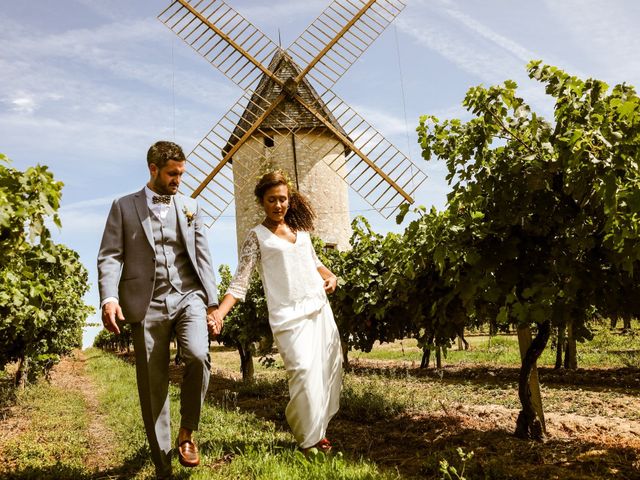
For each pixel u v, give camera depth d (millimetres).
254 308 12766
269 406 8094
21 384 11562
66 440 5508
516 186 4578
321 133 19781
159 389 3484
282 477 3242
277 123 19766
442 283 5895
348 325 9859
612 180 3672
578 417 6785
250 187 19812
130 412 7027
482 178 4684
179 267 3613
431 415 6699
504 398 8875
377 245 9531
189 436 3420
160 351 3494
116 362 23688
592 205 4141
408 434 5629
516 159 4555
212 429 5324
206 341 3486
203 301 3666
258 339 13156
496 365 16094
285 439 4691
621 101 3881
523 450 4762
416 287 6285
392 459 4688
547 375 12547
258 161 19828
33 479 3826
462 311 6012
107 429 6352
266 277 3885
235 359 25859
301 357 3723
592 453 4609
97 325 16422
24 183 3752
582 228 4348
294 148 19781
